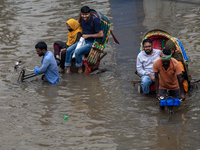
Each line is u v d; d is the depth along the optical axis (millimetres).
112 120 18922
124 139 16562
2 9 55062
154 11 49094
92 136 16953
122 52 34156
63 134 17234
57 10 53219
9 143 16266
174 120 18734
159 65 19922
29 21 47188
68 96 23047
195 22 41750
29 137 16922
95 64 29406
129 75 27531
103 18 28922
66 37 39156
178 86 20641
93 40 29281
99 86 25172
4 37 39938
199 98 22000
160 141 16250
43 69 25812
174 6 51312
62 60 29328
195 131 17219
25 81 26812
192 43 34344
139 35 38844
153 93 23641
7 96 23047
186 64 23266
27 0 62344
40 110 20516
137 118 19156
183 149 15414
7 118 19328
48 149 15656
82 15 28188
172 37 23891
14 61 31562
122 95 23141
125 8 52000
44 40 38250
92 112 20141
